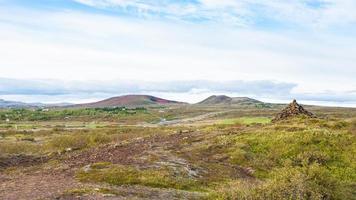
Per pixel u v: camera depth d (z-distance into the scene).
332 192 22.48
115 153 33.53
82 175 25.03
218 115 170.12
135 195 20.70
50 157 34.28
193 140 40.12
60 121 149.75
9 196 19.66
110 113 183.25
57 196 19.45
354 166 32.25
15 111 172.38
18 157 33.84
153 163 28.88
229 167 31.11
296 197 20.47
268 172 30.81
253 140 38.00
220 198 20.66
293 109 53.16
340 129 41.81
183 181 25.11
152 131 57.38
